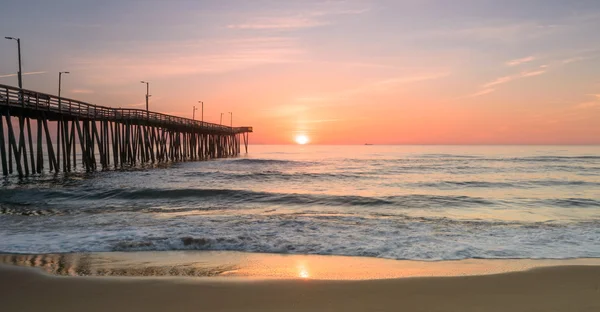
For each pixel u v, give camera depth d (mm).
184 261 7980
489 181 27266
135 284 6336
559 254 8680
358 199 17609
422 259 8266
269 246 9188
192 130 48719
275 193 18750
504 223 12180
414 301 5656
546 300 5719
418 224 11797
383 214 14211
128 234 10156
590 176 31234
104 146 32469
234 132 73188
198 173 30438
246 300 5668
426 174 33469
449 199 18062
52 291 6039
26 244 9188
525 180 27953
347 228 11141
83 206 15789
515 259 8273
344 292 5992
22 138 23891
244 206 16062
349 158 68312
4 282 6457
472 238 10148
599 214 14867
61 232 10461
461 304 5559
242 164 47000
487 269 7465
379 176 30766
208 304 5535
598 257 8430
